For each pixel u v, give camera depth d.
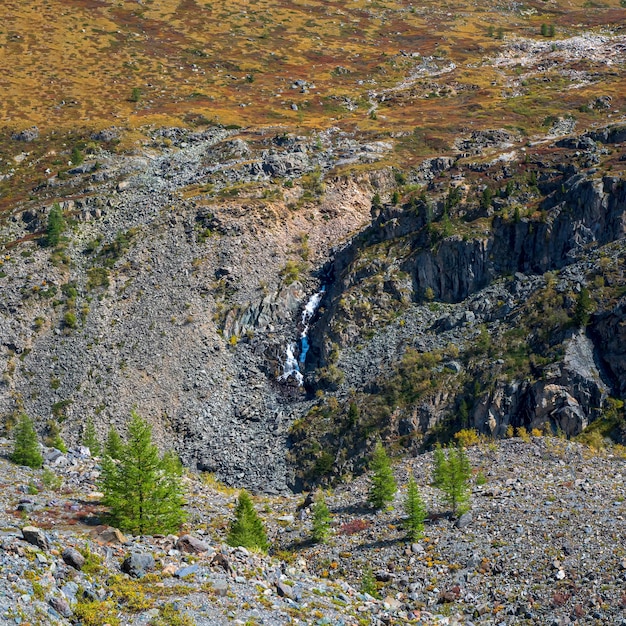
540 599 42.53
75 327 118.38
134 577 33.31
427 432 91.38
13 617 27.77
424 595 45.62
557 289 97.06
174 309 119.94
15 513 43.38
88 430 101.25
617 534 46.59
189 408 107.50
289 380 111.25
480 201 117.00
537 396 85.38
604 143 125.75
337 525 58.59
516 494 56.53
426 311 109.81
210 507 56.88
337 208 140.12
